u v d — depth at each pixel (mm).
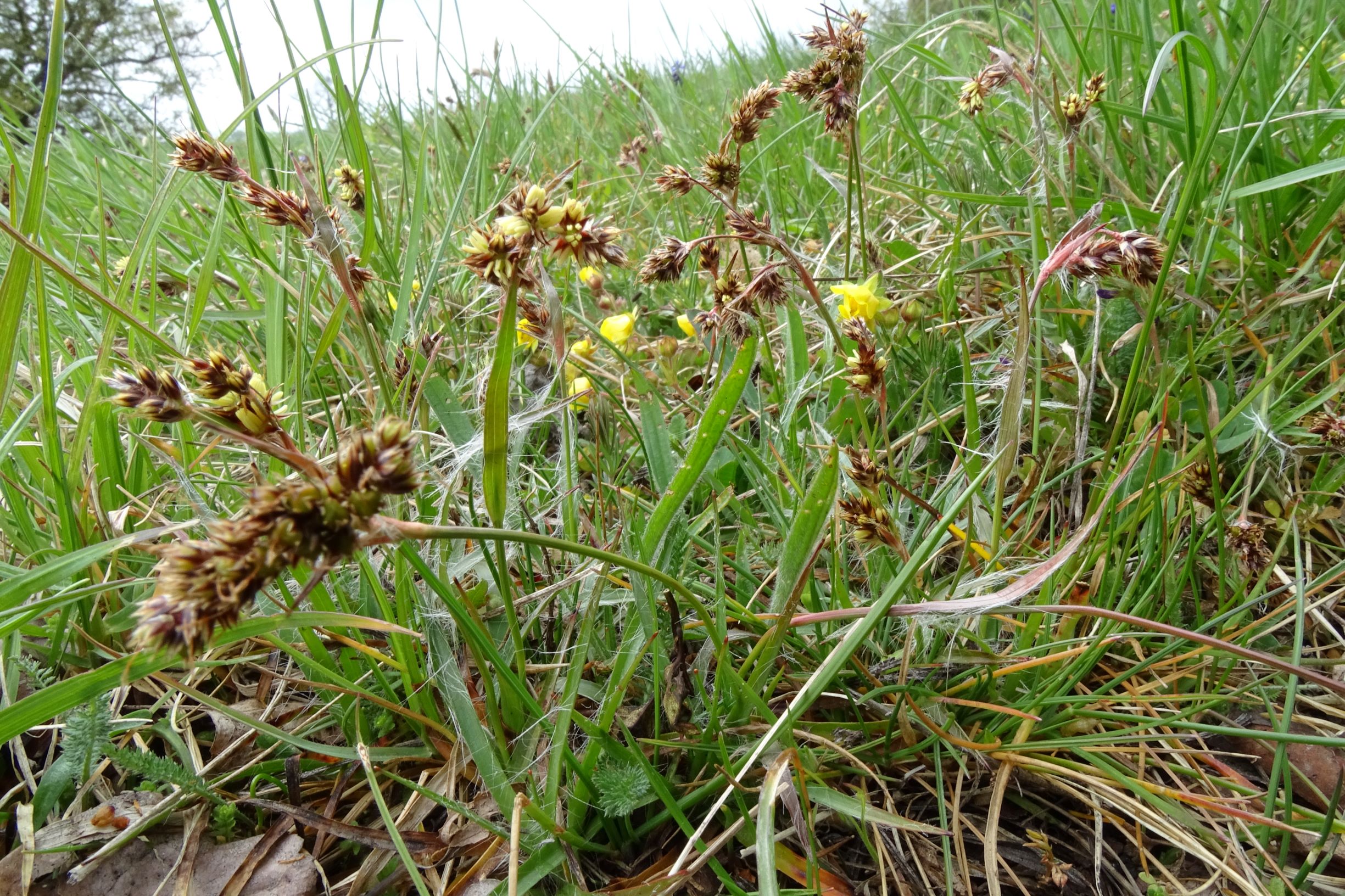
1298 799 140
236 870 129
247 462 193
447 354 227
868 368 149
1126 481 176
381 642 152
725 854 131
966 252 257
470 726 125
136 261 178
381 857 128
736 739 135
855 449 141
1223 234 206
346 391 214
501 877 125
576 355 180
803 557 124
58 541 160
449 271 267
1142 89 248
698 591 155
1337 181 194
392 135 458
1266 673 152
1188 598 164
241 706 152
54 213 277
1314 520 172
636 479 198
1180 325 197
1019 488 186
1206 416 146
